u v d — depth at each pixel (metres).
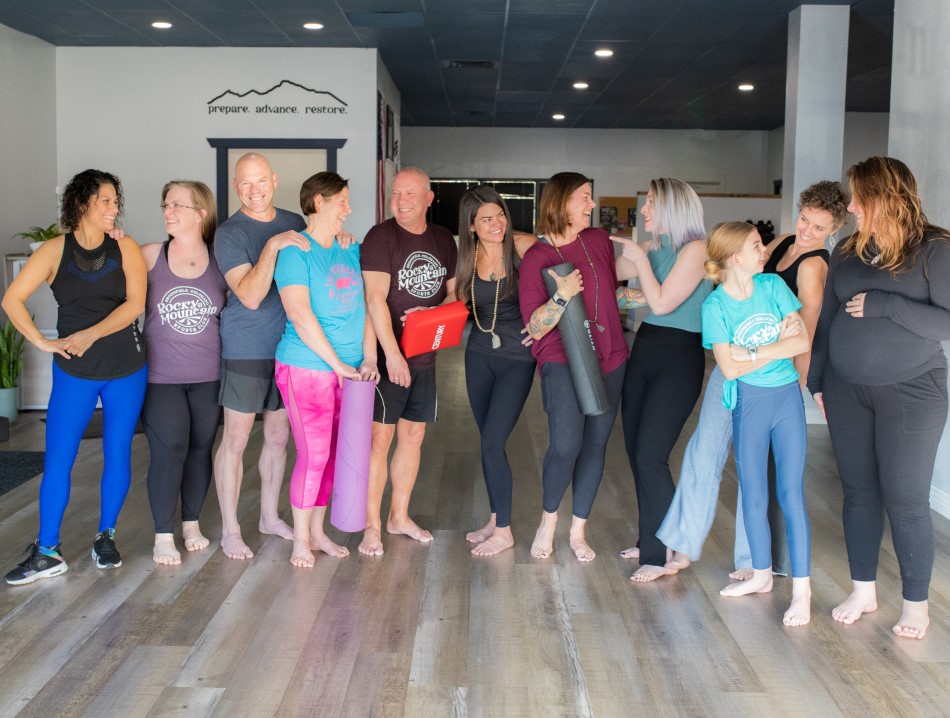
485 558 3.78
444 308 3.60
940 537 4.08
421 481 5.06
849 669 2.79
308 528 3.67
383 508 4.52
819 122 8.01
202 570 3.60
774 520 3.55
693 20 8.57
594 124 16.39
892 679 2.73
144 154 9.95
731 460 5.51
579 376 3.39
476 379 3.77
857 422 3.00
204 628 3.06
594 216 17.14
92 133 9.89
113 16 8.46
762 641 2.98
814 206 3.22
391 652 2.89
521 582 3.51
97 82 9.84
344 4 8.07
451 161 17.03
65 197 3.44
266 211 3.59
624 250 3.37
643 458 3.48
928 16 4.68
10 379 6.62
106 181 3.45
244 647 2.92
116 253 3.48
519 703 2.58
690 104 13.91
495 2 7.99
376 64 9.93
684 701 2.60
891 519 2.98
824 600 3.33
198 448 3.77
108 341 3.46
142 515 4.33
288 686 2.67
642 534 3.56
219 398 3.66
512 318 3.69
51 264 3.43
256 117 9.96
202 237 3.63
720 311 3.10
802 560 3.10
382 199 10.60
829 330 3.08
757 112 14.66
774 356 3.05
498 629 3.07
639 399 3.52
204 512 4.39
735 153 16.95
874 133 14.95
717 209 12.49
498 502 3.82
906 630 3.01
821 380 3.15
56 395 3.48
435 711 2.53
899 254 2.82
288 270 3.38
